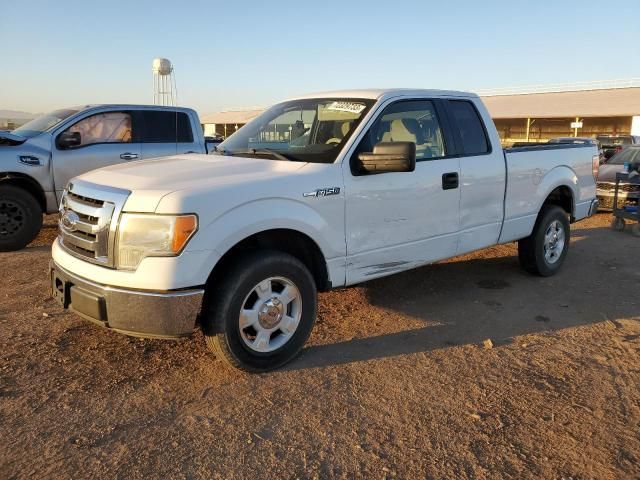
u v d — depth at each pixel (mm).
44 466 2762
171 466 2787
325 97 4867
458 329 4688
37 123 8531
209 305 3533
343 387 3633
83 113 8188
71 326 4559
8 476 2680
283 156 4254
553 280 6215
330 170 4008
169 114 9078
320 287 4195
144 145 8711
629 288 5926
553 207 6246
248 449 2941
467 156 5098
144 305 3279
